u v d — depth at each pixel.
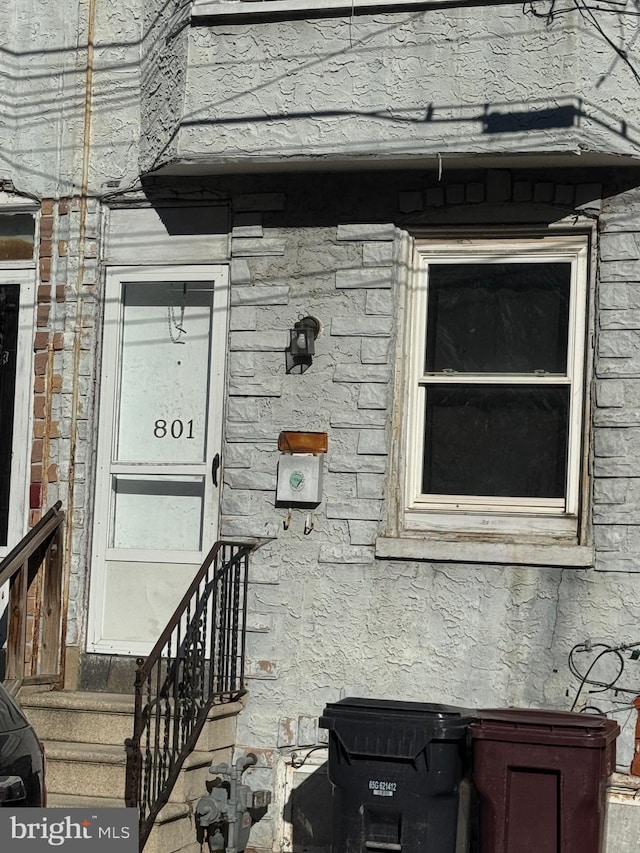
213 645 6.36
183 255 7.09
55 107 7.31
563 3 6.20
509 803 5.31
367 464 6.63
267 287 6.86
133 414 7.21
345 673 6.55
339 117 6.48
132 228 7.17
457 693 6.41
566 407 6.59
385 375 6.65
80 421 7.11
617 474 6.31
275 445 6.79
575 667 6.28
